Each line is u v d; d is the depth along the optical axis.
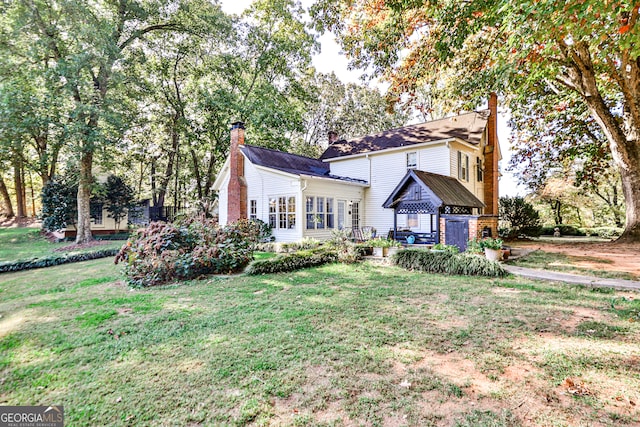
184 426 2.40
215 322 4.59
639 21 5.05
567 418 2.42
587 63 11.70
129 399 2.75
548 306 5.12
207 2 20.41
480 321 4.49
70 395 2.84
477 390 2.81
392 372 3.12
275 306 5.32
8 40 14.62
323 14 10.45
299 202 14.01
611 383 2.88
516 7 5.59
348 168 18.67
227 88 23.39
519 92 10.73
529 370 3.13
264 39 23.09
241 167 16.70
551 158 18.77
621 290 5.97
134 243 8.17
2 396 2.86
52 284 7.68
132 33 18.56
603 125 12.64
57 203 19.50
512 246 13.36
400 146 16.17
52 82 14.46
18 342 4.03
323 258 9.62
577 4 4.64
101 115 15.49
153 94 20.83
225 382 2.99
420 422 2.39
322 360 3.38
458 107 13.95
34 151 21.30
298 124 23.75
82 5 14.80
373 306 5.26
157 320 4.73
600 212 27.38
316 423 2.40
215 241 8.68
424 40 11.39
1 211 33.44
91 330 4.39
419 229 15.34
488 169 16.92
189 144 22.61
